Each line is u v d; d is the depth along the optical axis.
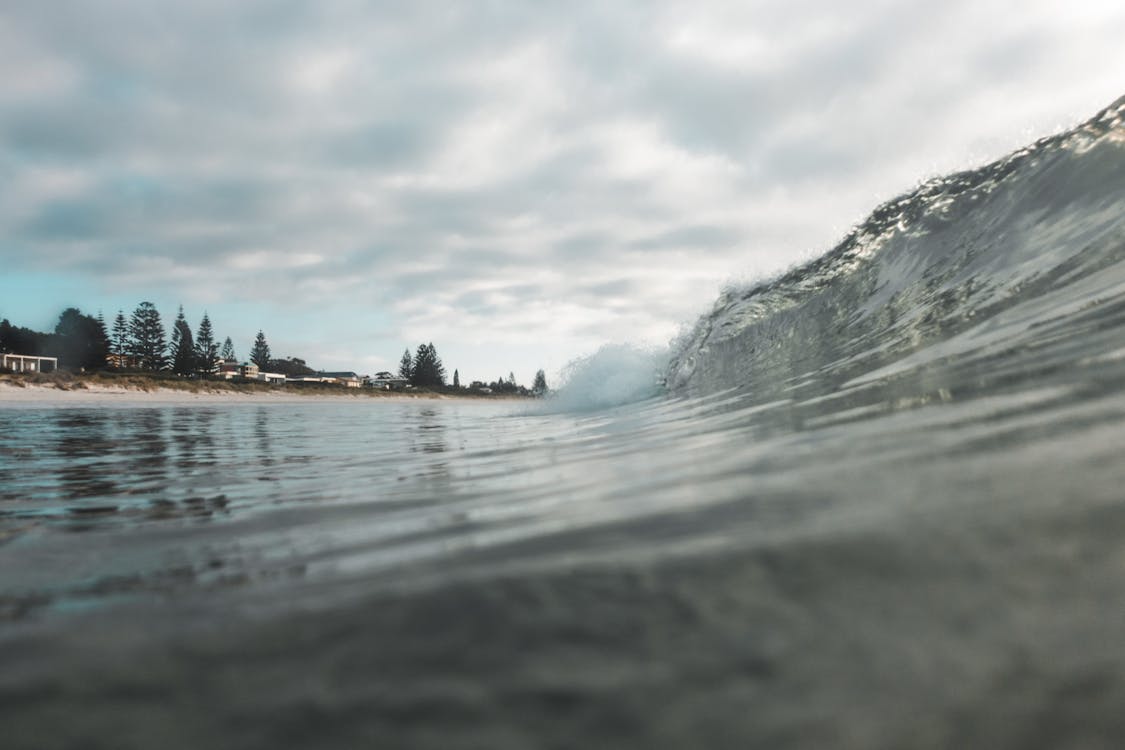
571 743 0.78
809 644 0.95
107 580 1.81
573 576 1.29
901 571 1.13
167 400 36.44
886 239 8.27
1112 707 0.77
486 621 1.13
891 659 0.89
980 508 1.34
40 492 3.87
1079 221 5.06
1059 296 3.87
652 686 0.89
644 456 3.15
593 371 10.83
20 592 1.73
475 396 94.31
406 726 0.85
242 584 1.63
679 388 8.28
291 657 1.08
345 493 3.26
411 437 7.81
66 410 19.77
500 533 1.85
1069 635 0.90
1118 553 1.08
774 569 1.20
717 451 2.80
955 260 6.27
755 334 8.35
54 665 1.15
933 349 4.00
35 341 69.94
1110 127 6.08
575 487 2.56
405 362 108.44
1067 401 2.05
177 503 3.31
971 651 0.89
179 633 1.25
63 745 0.88
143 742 0.87
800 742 0.75
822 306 7.85
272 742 0.84
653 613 1.09
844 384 4.02
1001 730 0.75
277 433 9.59
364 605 1.28
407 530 2.13
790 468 2.06
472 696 0.90
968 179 7.96
